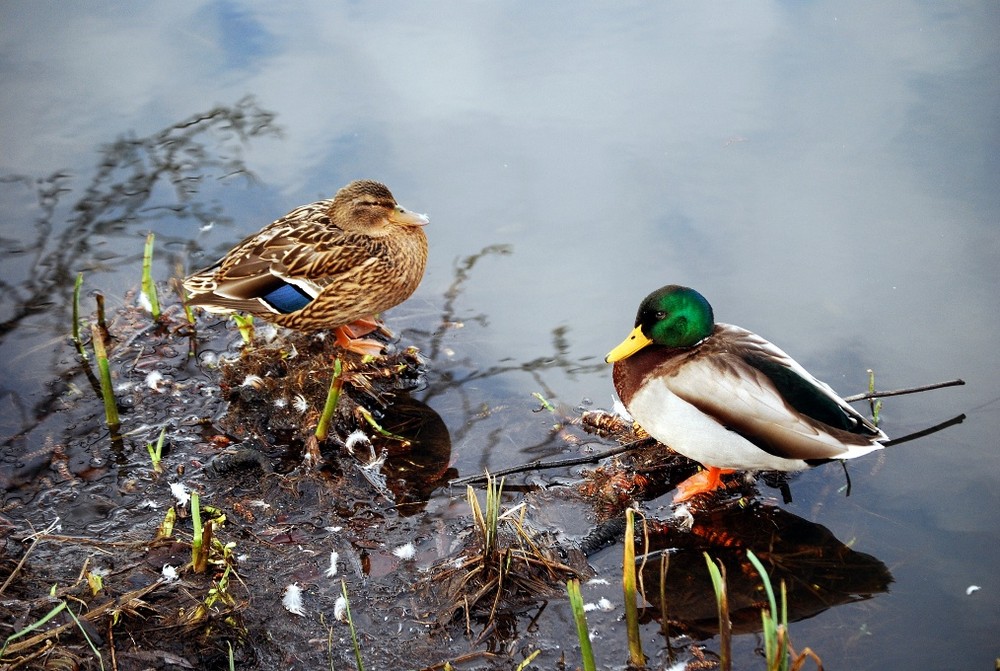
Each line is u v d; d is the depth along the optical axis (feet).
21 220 42.88
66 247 41.81
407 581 27.91
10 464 31.96
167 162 46.29
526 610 27.07
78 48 53.83
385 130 48.34
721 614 23.06
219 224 43.16
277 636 26.11
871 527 30.19
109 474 31.76
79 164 46.06
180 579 27.25
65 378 35.91
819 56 52.11
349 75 51.93
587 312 39.11
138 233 42.70
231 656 23.45
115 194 44.57
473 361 37.29
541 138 47.62
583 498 31.48
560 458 33.14
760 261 40.60
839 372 35.47
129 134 47.93
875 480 31.99
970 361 35.96
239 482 31.48
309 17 56.65
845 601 27.66
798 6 56.49
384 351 37.65
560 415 34.94
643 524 30.19
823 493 31.55
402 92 50.85
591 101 49.75
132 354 37.22
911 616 27.12
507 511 30.40
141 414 34.37
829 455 28.53
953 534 29.81
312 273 36.70
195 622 25.85
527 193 44.52
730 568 28.84
